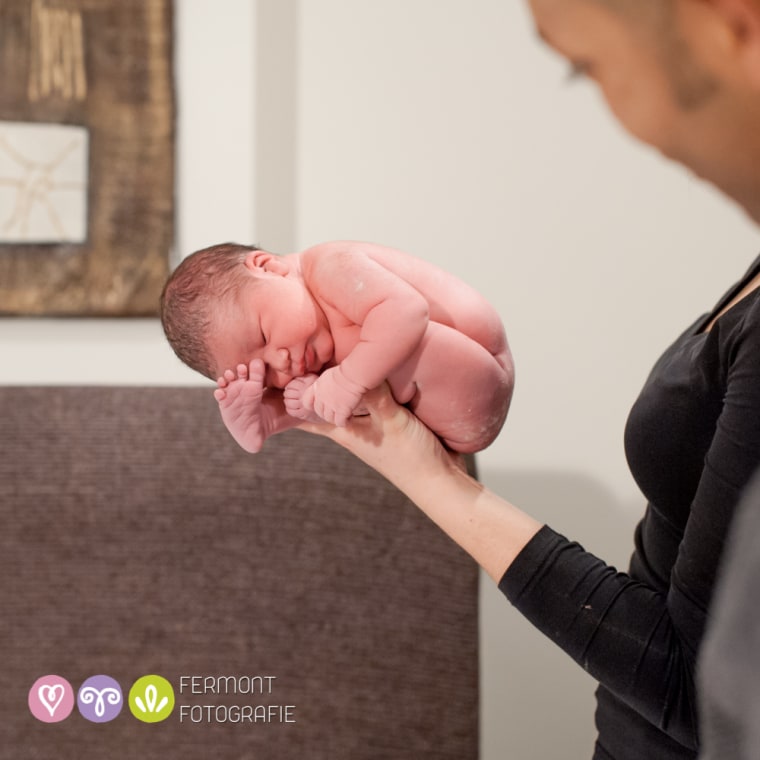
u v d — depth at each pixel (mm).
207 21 1476
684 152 383
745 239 1601
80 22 1425
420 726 1472
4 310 1443
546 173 1562
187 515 1453
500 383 822
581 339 1596
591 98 1551
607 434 1614
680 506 773
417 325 750
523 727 1671
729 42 341
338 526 1466
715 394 711
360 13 1506
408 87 1525
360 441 849
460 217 1553
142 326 1509
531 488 1614
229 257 892
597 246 1583
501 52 1533
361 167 1526
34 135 1427
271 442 1465
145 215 1456
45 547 1438
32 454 1438
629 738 834
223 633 1455
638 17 350
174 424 1456
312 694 1462
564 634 747
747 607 409
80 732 1441
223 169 1498
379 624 1468
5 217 1433
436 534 1474
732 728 405
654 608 720
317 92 1509
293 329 815
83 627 1441
